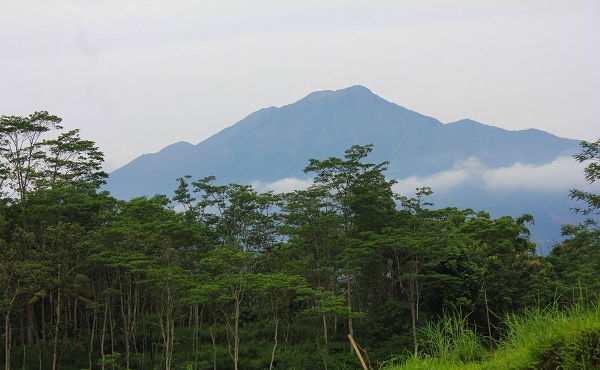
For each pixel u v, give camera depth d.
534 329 7.50
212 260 42.69
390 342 40.91
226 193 63.44
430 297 44.88
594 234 35.00
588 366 6.57
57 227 40.28
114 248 44.25
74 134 53.97
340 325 54.91
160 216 50.66
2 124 48.28
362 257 45.75
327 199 54.06
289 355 44.34
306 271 50.09
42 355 43.47
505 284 45.44
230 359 44.81
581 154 32.25
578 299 7.86
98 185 58.41
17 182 49.41
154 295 48.00
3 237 45.34
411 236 44.72
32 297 41.44
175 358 46.06
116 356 41.41
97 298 45.22
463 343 8.73
